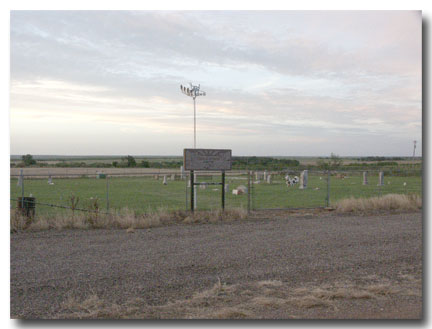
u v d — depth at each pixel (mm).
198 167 16953
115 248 10852
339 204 19312
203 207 20594
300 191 31047
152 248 10859
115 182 47156
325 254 10195
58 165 101062
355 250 10641
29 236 12414
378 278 8242
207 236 12609
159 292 7367
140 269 8797
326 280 8102
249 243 11523
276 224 14984
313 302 6727
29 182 47000
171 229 13875
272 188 34500
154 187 37250
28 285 7695
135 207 20656
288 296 7164
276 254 10172
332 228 14102
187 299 7027
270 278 8219
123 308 6574
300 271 8688
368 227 14312
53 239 12008
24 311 6430
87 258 9742
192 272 8602
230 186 36719
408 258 9812
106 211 16766
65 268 8859
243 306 6672
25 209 14344
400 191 31094
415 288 7609
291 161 81625
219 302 6859
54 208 19328
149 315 6297
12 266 8984
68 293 7270
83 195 28547
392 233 13086
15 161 123000
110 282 7906
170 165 95938
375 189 33031
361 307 6641
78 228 13828
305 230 13703
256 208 19859
